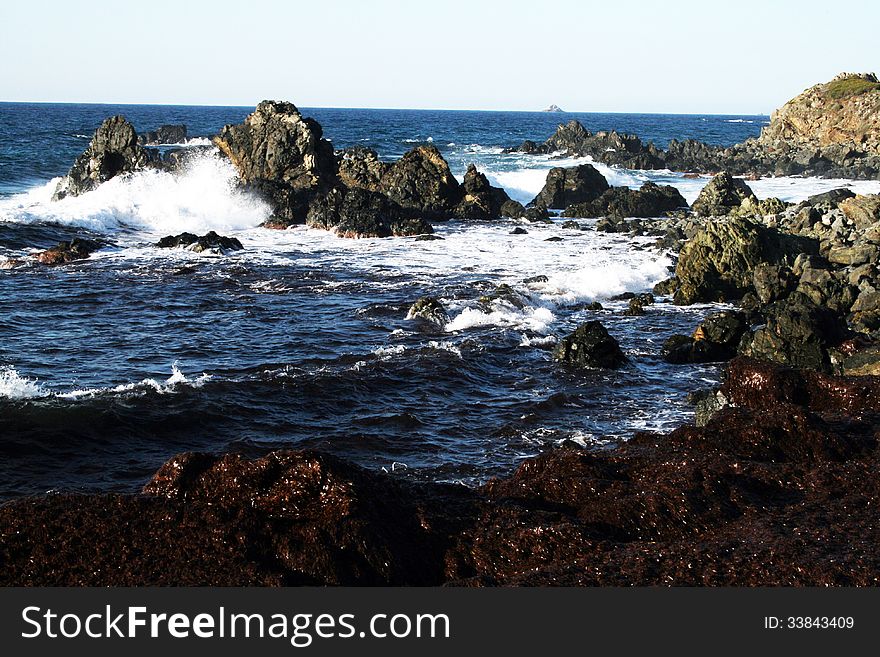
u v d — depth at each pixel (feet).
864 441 33.35
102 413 46.47
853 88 282.56
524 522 25.67
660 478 28.25
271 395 51.21
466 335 66.59
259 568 21.93
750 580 22.18
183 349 61.62
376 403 50.98
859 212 99.55
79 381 53.31
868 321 67.62
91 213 119.34
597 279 87.92
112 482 39.37
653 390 54.70
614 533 25.48
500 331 67.67
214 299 78.28
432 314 71.10
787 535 24.43
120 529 22.84
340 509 23.82
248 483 24.48
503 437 45.70
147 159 140.26
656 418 49.08
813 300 74.08
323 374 54.90
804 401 40.40
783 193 178.81
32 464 40.70
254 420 47.60
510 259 102.63
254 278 88.17
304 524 23.62
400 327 69.21
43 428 44.32
